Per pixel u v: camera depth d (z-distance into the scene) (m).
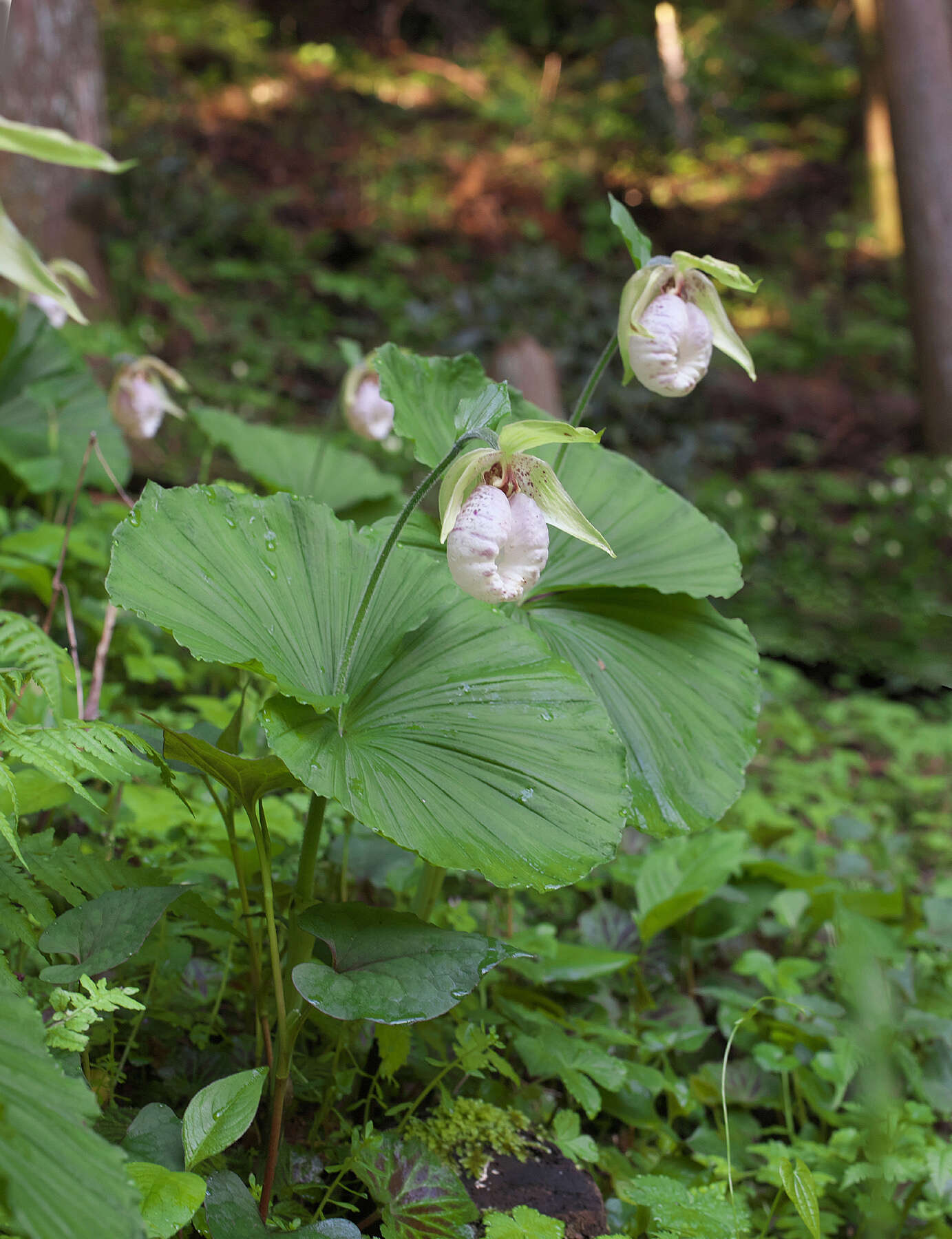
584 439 1.05
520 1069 1.27
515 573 1.07
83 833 1.33
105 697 1.48
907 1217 1.29
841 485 4.69
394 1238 1.08
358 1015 1.03
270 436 2.19
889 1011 1.10
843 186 7.39
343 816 1.36
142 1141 1.04
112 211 3.57
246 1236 1.04
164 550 1.12
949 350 4.94
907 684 3.24
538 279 5.43
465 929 1.32
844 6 8.76
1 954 1.03
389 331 5.11
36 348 2.09
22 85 3.12
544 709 1.15
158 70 6.27
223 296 4.86
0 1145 0.92
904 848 1.81
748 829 1.77
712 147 7.61
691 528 1.34
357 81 7.39
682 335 1.20
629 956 1.32
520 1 8.60
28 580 1.52
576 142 7.34
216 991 1.24
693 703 1.27
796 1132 1.38
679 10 8.59
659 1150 1.30
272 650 1.12
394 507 2.18
